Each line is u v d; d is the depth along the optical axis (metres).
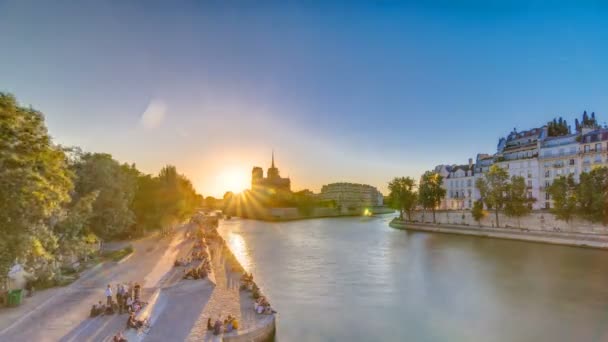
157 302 29.62
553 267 50.38
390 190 127.38
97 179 48.22
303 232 110.62
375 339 27.03
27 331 22.38
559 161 92.50
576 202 72.75
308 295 38.16
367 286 41.72
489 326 29.48
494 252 64.31
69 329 22.78
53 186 24.81
